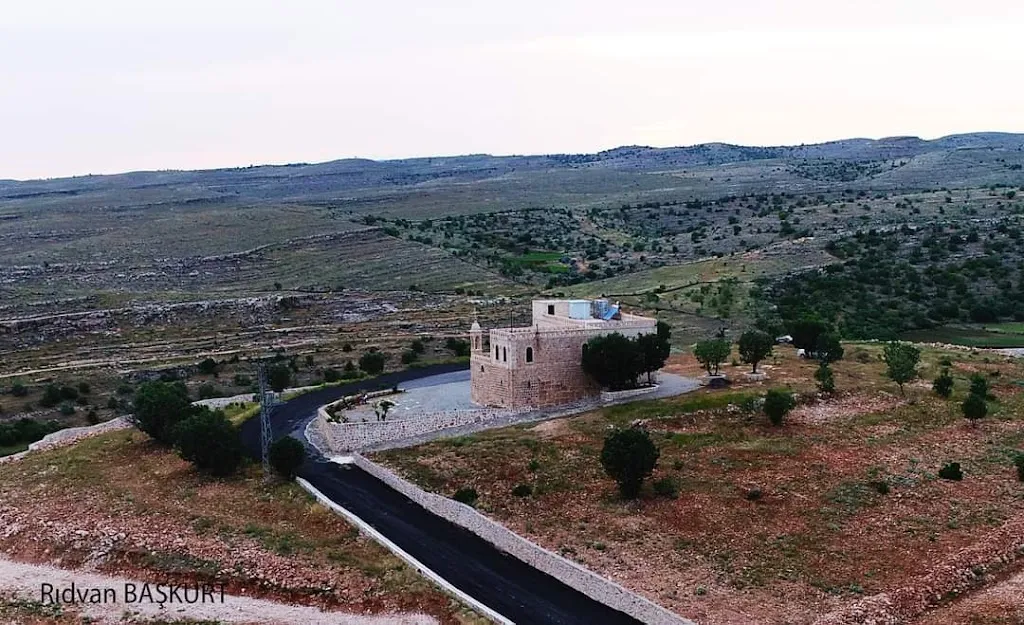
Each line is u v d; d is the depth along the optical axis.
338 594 60.12
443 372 137.62
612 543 65.00
